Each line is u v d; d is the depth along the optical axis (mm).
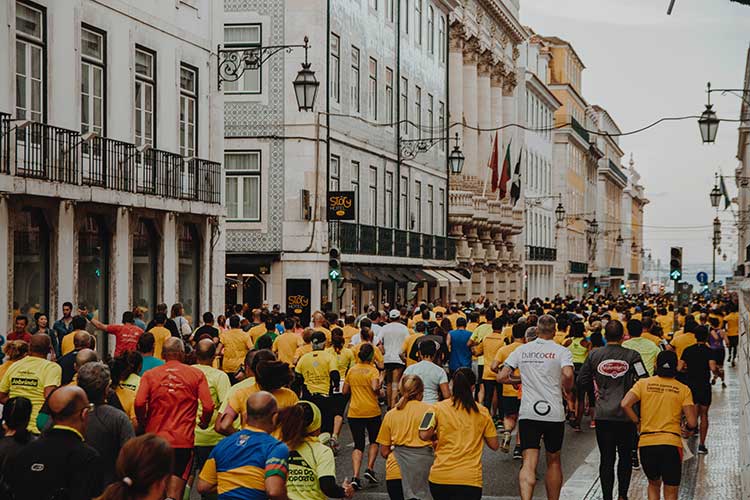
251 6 37688
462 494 10266
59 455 7758
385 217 46375
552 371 12445
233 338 20078
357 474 14648
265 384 10359
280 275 37469
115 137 24359
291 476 8633
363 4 43094
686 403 12164
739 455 16578
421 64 52594
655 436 12188
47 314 21875
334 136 39531
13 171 19781
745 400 13695
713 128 29672
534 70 92125
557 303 40000
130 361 11633
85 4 23109
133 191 24219
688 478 15781
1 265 20141
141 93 25781
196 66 28562
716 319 29359
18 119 19688
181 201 26547
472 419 10352
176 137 27500
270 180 37531
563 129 101250
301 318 37125
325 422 16406
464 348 21688
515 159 75125
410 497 11000
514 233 73750
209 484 8125
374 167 44812
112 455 9492
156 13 26297
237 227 37750
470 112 63000
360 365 15031
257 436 8047
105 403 9727
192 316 28438
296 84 26078
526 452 12391
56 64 22016
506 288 72938
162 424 11195
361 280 40812
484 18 65312
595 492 14539
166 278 26578
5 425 8516
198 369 11453
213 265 29172
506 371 12602
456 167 45219
